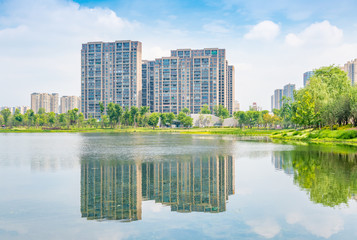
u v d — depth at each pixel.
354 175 26.72
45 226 14.80
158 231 14.10
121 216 16.33
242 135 121.62
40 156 43.66
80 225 14.93
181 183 24.62
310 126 99.56
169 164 35.03
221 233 13.78
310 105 88.31
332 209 17.02
